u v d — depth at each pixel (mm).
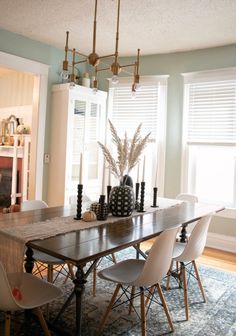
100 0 2949
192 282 3014
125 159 2580
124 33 3768
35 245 1730
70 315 2305
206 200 4332
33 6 3154
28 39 4078
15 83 5703
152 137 4586
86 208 2764
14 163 5395
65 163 4246
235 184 4105
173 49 4293
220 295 2750
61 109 4312
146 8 3078
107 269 2156
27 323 2137
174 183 4461
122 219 2438
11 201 5469
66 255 1583
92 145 4625
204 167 4352
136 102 4691
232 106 4023
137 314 2338
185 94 4355
